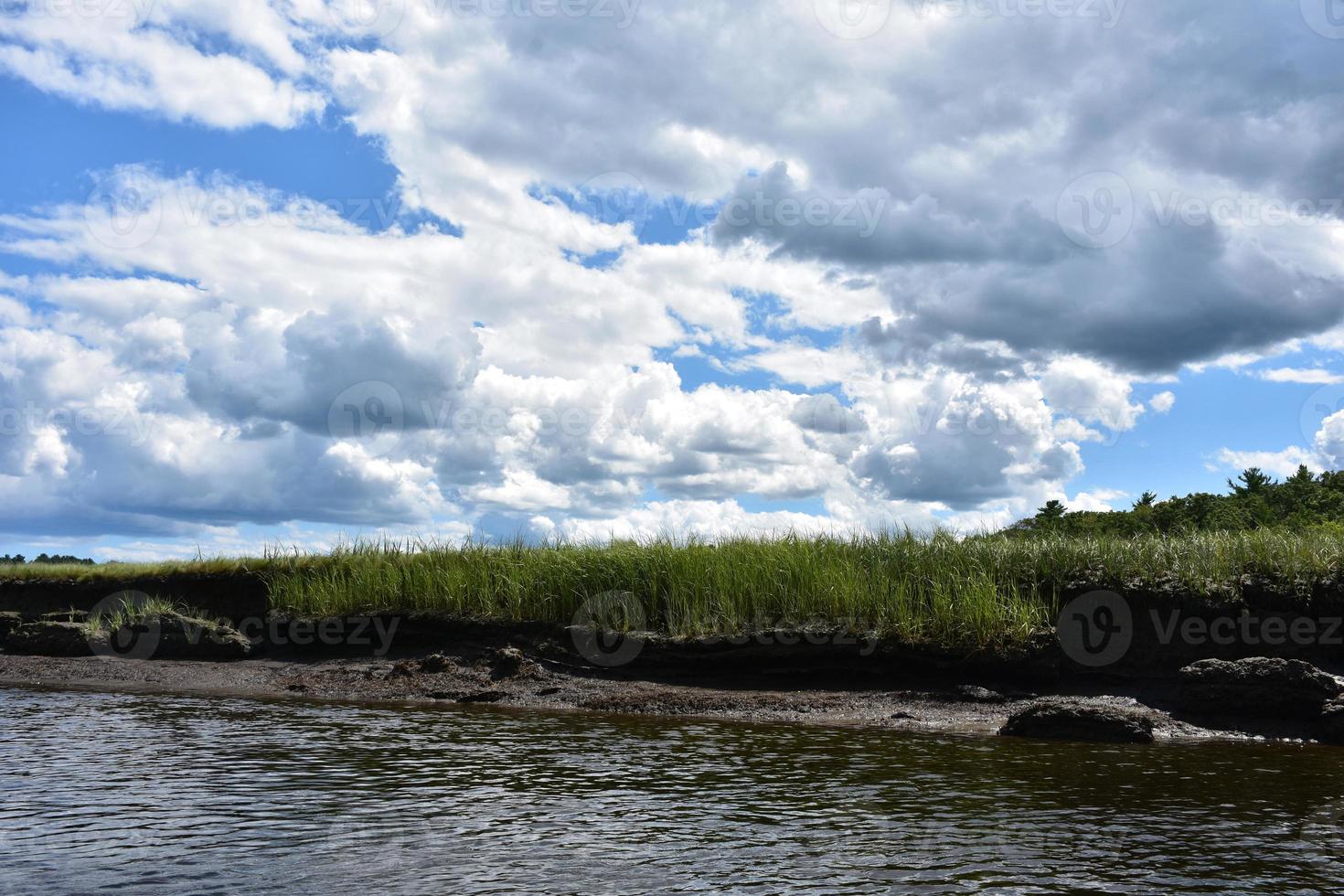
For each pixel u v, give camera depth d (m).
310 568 15.54
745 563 12.80
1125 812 5.59
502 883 4.27
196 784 6.22
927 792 6.11
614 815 5.47
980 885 4.27
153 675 12.84
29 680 12.55
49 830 5.11
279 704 10.41
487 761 7.11
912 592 12.03
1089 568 11.78
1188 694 9.62
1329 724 8.71
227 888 4.20
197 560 16.84
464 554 14.81
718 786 6.24
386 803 5.74
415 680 11.89
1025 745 8.09
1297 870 4.48
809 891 4.18
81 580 16.72
